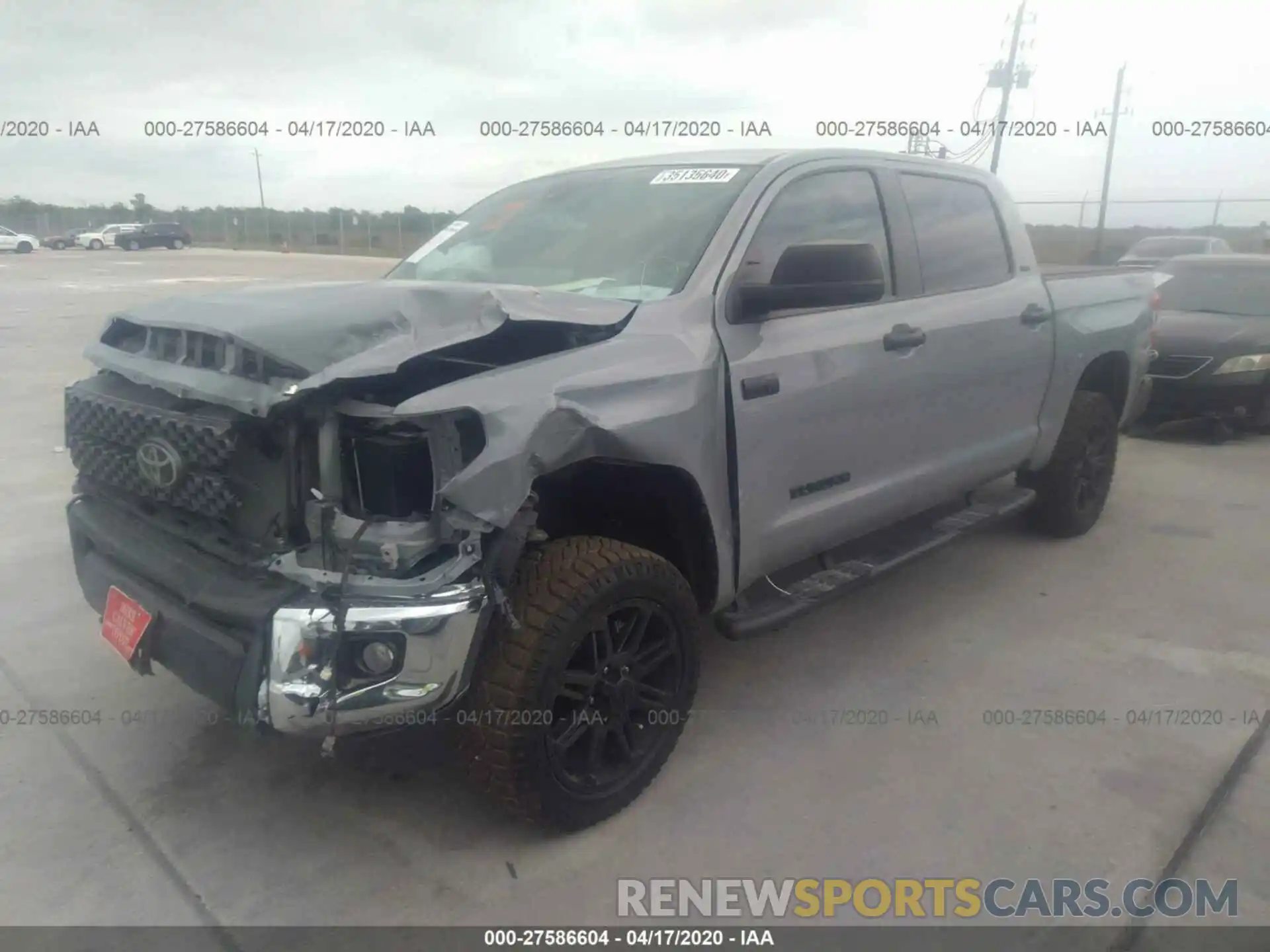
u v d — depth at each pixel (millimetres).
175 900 2621
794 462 3404
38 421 8266
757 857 2824
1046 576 5027
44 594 4574
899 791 3139
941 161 4480
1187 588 4867
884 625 4406
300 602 2439
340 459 2527
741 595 3502
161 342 2877
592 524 3162
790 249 3154
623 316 2994
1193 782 3193
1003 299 4504
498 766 2670
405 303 2676
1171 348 8375
